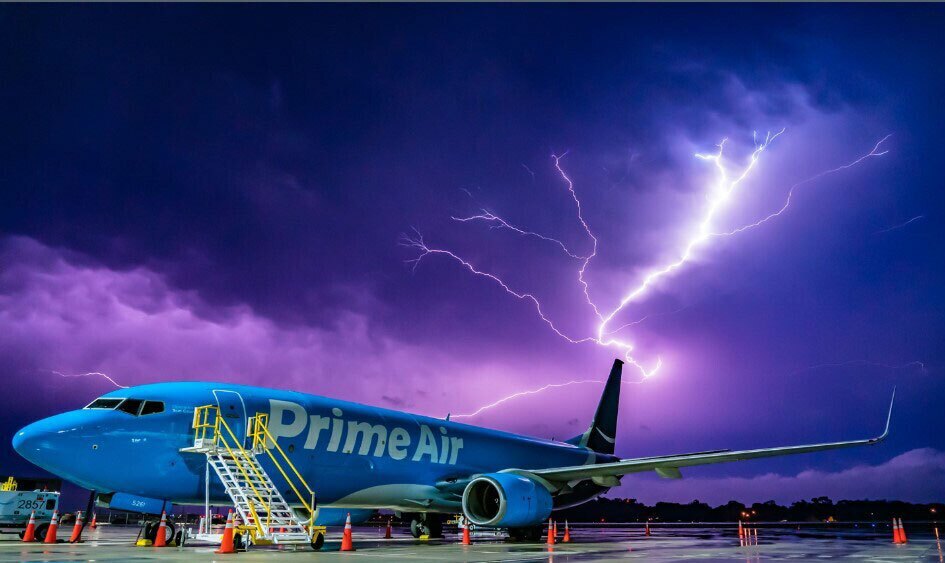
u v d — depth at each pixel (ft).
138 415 53.06
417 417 77.66
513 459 87.51
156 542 53.06
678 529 167.94
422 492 73.61
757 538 95.04
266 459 58.03
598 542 77.56
